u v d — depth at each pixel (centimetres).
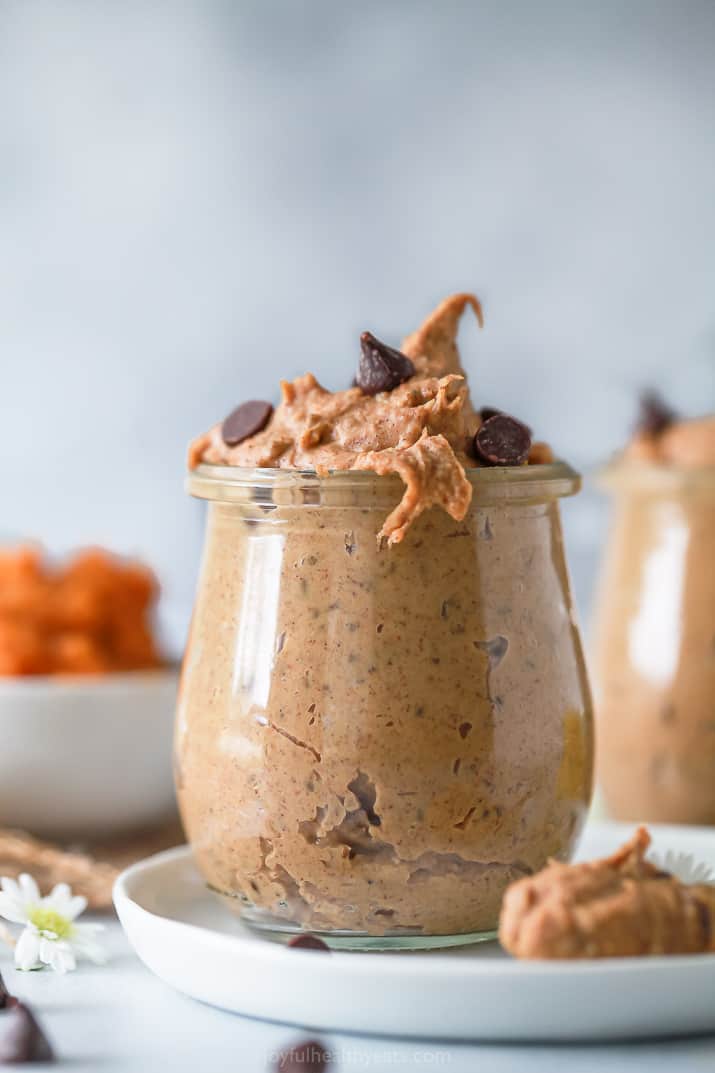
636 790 45
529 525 36
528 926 32
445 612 35
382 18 103
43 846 44
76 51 104
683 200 102
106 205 105
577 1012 32
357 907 35
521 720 35
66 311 107
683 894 33
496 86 103
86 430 107
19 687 46
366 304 106
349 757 34
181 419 107
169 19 104
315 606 35
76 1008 34
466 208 104
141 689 47
